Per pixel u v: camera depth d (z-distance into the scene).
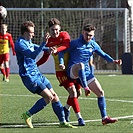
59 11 51.97
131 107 20.58
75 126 15.30
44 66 47.62
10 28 52.06
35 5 63.09
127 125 15.43
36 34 52.75
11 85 32.66
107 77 41.97
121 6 60.78
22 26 14.79
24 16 52.56
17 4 62.69
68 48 15.63
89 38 15.51
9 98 24.36
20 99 23.91
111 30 53.28
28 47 14.61
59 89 29.81
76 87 16.67
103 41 53.69
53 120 16.78
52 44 15.94
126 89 30.08
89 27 15.47
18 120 16.67
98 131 14.16
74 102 15.62
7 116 17.67
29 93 27.09
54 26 15.73
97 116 17.70
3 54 35.38
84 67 15.51
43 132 13.94
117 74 46.78
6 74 35.84
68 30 52.47
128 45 49.75
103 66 54.62
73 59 15.75
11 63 47.97
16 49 14.75
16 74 46.12
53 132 13.93
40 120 16.77
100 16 52.78
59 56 15.45
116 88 30.81
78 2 63.88
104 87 31.55
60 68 15.19
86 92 14.98
